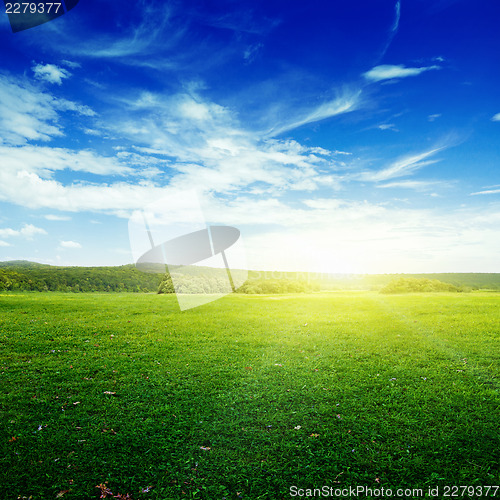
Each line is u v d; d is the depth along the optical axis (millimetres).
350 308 20625
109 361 10430
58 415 6934
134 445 5859
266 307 21188
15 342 12281
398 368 9773
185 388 8484
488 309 18609
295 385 8602
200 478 5090
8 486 4805
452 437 6035
